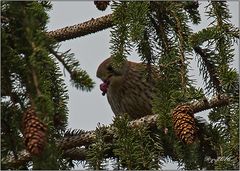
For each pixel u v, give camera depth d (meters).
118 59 9.71
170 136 10.64
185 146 10.59
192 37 9.70
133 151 9.17
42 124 7.84
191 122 8.93
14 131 8.75
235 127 9.59
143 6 9.84
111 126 9.82
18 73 8.41
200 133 10.47
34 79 8.09
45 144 7.95
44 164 8.35
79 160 11.14
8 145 8.79
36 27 8.29
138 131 9.55
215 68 10.45
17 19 8.34
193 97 9.34
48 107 7.88
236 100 9.81
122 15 9.86
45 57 8.23
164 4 10.25
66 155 11.09
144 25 9.88
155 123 10.65
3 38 8.38
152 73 10.56
